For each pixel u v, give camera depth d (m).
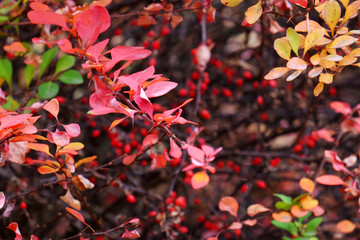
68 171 0.72
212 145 1.08
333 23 0.66
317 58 0.66
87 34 0.64
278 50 0.67
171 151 0.69
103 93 0.65
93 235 0.76
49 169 0.72
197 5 0.84
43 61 0.83
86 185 0.73
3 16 0.83
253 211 0.78
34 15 0.64
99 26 0.64
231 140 1.19
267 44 1.09
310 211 0.79
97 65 0.64
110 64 0.65
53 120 1.03
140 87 0.64
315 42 0.65
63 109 1.01
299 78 1.15
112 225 1.02
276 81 1.06
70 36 0.76
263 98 1.08
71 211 0.70
